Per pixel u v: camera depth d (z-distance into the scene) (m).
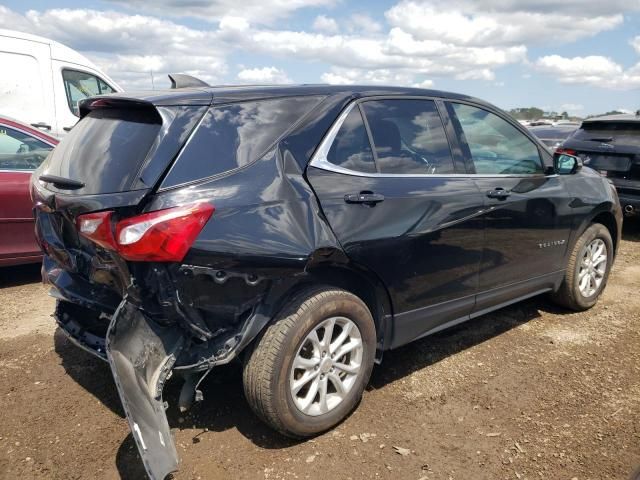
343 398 3.04
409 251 3.21
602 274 4.91
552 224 4.24
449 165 3.57
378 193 3.08
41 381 3.49
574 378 3.64
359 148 3.14
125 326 2.46
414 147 3.42
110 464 2.74
